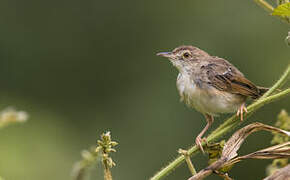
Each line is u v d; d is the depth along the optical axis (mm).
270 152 5328
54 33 17203
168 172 5469
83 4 17453
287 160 5812
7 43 16828
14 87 16469
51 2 17344
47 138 12648
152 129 14836
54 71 16875
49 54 17000
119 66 16953
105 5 17375
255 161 13539
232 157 5438
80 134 14320
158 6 17062
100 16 17344
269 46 14648
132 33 17188
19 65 16734
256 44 14773
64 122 14266
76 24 17344
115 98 16484
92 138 14828
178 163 5488
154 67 16609
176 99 15180
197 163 13258
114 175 13906
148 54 16828
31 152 12039
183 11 16594
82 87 16781
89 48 17188
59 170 12141
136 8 17250
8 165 11062
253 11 15258
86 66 17047
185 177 13359
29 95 16469
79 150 13562
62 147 12898
